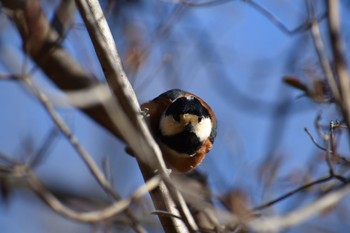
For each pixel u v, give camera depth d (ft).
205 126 40.91
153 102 40.86
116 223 35.14
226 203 27.09
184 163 40.75
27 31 37.06
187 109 40.37
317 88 33.53
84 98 29.09
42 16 38.04
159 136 40.40
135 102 28.71
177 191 27.32
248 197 28.30
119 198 31.40
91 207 41.52
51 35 38.06
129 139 27.17
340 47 20.70
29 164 30.53
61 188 48.24
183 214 27.25
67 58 42.78
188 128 39.99
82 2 26.58
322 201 22.95
